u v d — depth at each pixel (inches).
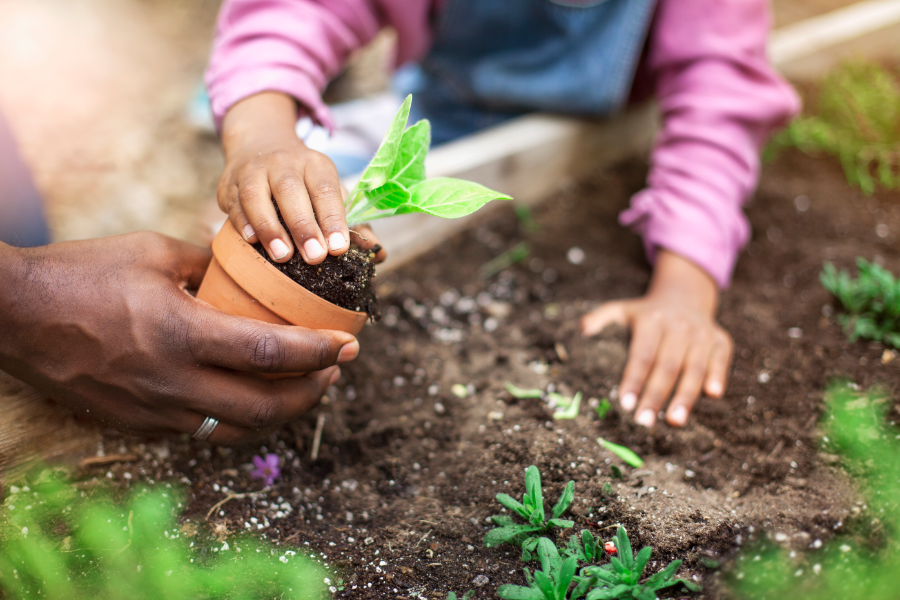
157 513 46.6
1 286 38.3
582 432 54.4
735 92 69.2
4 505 46.4
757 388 58.4
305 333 39.3
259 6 63.6
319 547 46.3
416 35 80.8
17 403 48.7
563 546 44.3
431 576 44.2
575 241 82.7
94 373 39.6
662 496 48.5
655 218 68.2
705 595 42.2
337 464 54.1
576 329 65.9
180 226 93.0
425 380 63.1
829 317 68.2
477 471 52.2
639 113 92.5
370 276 43.6
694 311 62.1
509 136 81.8
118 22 137.4
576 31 77.2
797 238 81.4
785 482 49.6
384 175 40.8
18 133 106.4
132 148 106.4
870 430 52.8
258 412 41.6
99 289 38.7
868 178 91.2
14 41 128.0
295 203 38.8
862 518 47.0
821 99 101.0
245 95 53.5
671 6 72.6
